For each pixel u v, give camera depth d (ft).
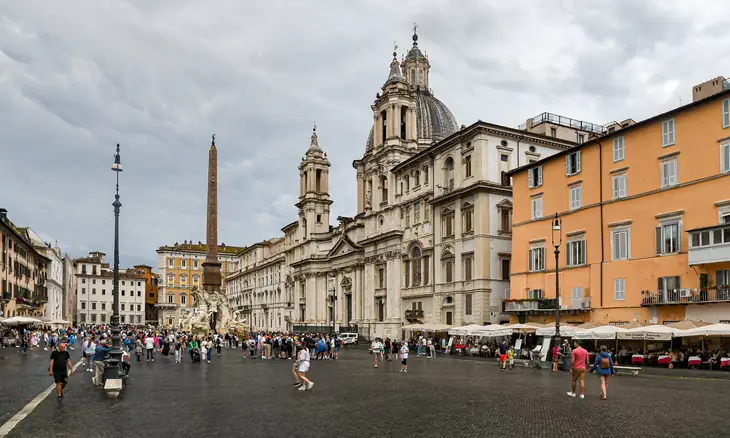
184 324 302.66
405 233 260.83
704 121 140.97
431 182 243.19
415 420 62.59
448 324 227.40
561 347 150.61
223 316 303.27
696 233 137.49
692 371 122.42
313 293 369.71
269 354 184.34
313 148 392.47
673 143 147.95
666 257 146.72
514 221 196.44
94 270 616.39
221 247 655.35
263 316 473.26
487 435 54.49
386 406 73.10
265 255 491.72
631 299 154.51
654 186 151.53
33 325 340.80
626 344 155.84
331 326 335.67
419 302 247.70
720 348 134.10
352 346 272.31
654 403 74.43
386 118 285.64
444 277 231.30
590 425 59.31
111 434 55.47
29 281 330.75
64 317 495.82
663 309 146.51
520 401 77.05
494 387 94.53
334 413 67.62
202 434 55.36
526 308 183.52
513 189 198.49
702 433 55.31
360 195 321.73
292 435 54.75
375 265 285.84
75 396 82.69
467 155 221.46
